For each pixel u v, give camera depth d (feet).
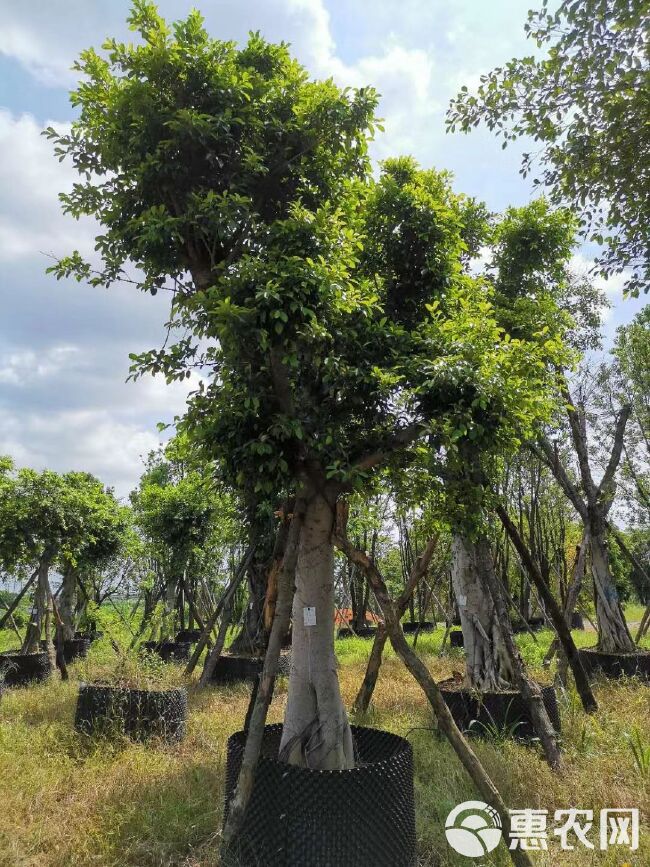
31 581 36.04
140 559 47.62
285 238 13.80
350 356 14.79
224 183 15.38
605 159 16.03
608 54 14.67
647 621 42.50
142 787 16.29
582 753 18.37
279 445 13.43
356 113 15.51
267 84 15.49
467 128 17.54
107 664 24.98
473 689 22.48
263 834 12.19
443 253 16.81
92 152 16.38
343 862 11.48
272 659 12.66
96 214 16.61
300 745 14.39
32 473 35.22
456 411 13.26
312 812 11.76
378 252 17.13
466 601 24.93
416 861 12.74
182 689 22.41
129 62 15.17
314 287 12.73
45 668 32.91
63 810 15.07
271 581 16.63
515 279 27.17
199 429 13.53
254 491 14.48
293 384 15.30
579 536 61.16
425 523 20.56
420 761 18.20
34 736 20.59
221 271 15.30
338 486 15.21
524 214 26.53
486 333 14.38
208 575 49.57
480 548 20.70
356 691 29.71
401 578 69.97
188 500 42.04
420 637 56.13
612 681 28.99
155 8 15.28
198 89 14.98
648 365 34.94
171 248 15.61
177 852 13.37
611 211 16.72
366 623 71.00
